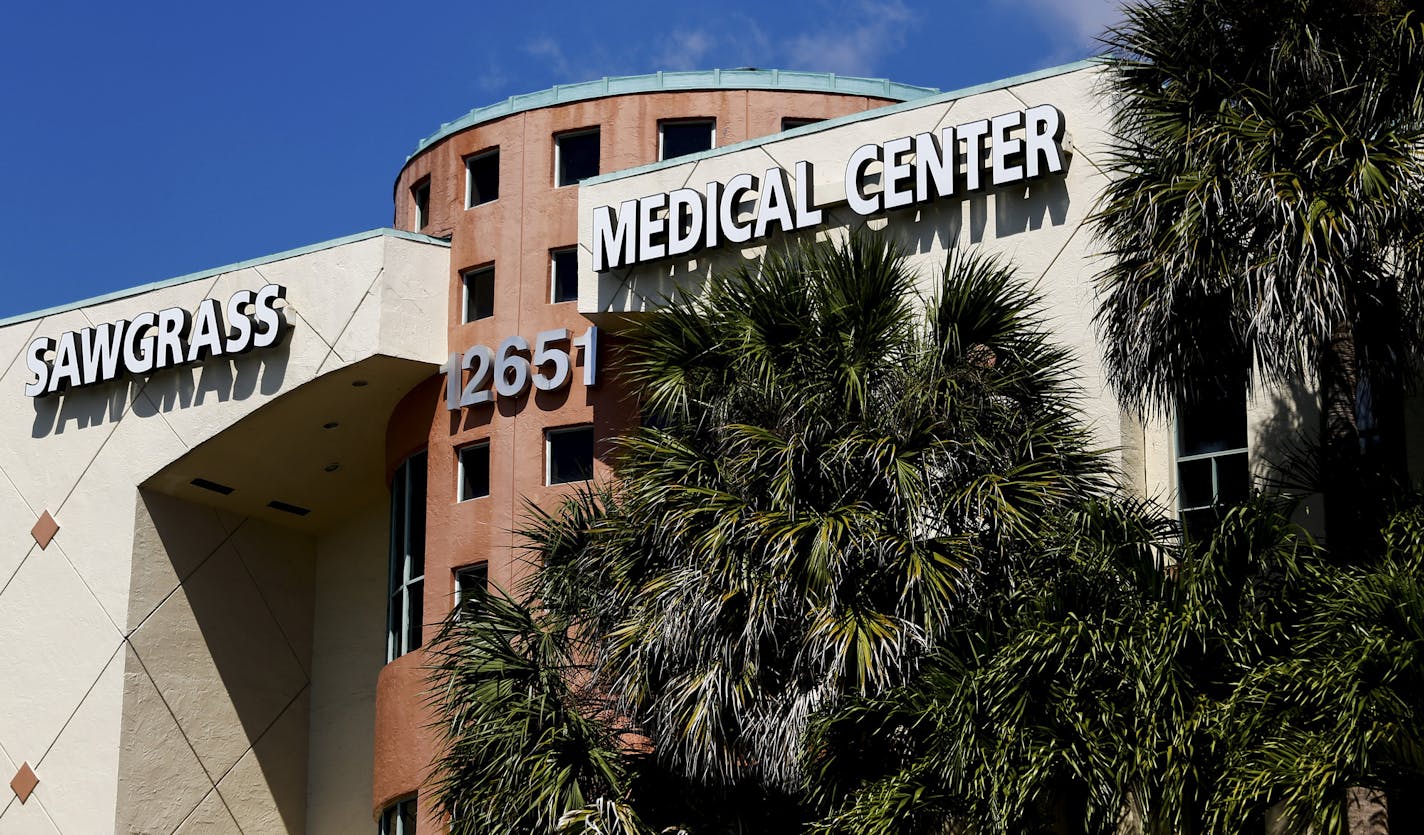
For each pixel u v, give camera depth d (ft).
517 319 133.49
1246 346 88.07
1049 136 111.75
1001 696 81.05
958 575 87.81
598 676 94.53
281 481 151.74
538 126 137.39
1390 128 85.97
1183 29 89.61
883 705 85.10
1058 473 90.89
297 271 139.74
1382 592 76.07
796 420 93.09
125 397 148.15
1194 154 87.40
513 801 90.53
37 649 148.46
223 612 152.56
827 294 95.91
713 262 123.03
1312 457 98.58
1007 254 112.88
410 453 137.69
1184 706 79.92
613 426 127.44
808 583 88.99
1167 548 85.15
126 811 143.95
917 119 117.80
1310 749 76.54
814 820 89.92
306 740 157.38
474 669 94.27
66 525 149.38
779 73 138.41
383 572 157.79
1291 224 84.02
